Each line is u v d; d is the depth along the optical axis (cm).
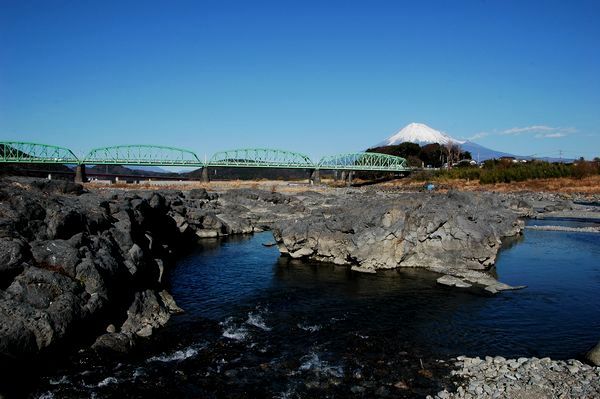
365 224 5153
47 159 16562
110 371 2556
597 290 4147
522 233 7512
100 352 2748
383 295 4031
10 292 2497
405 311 3597
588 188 13750
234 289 4300
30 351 2364
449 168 19925
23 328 2353
